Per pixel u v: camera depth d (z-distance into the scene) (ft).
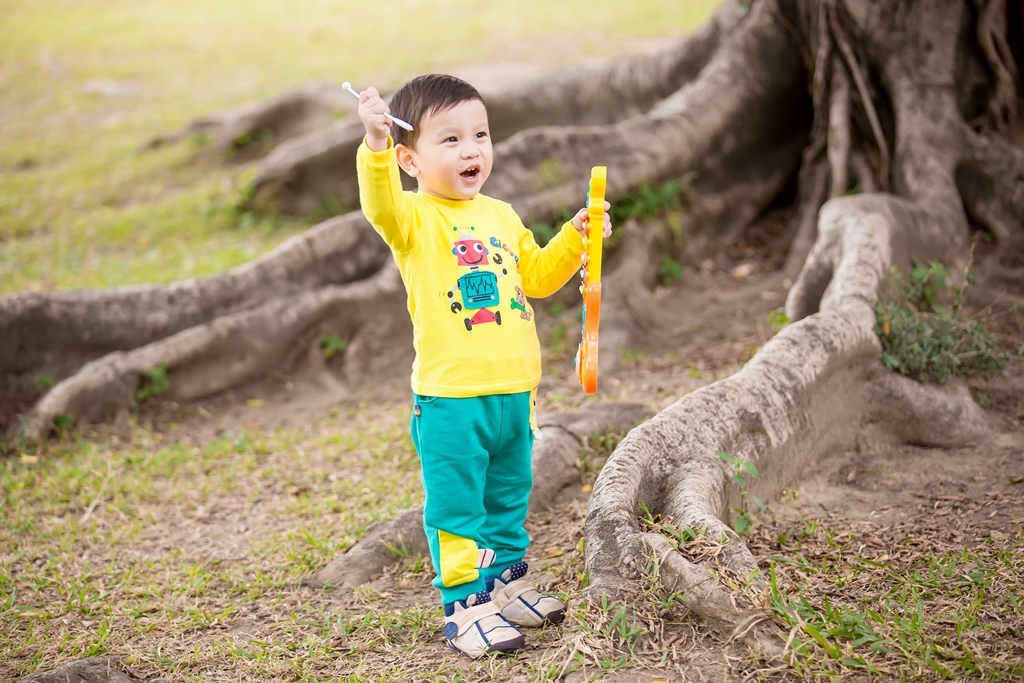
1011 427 17.11
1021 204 23.66
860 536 13.70
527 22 66.80
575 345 23.53
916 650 10.55
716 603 11.01
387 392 23.41
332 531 16.03
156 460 19.93
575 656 10.83
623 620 11.10
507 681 10.92
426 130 11.23
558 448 16.65
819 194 26.27
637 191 26.58
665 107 28.50
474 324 11.17
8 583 14.90
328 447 20.03
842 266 19.04
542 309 25.25
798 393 15.55
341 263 25.84
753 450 14.52
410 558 14.75
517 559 12.35
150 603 14.11
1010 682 9.95
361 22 71.97
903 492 15.17
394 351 24.81
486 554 11.71
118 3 85.76
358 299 24.70
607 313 24.06
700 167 27.96
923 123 24.40
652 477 13.38
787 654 10.48
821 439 16.10
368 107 10.45
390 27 69.41
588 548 12.14
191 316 24.58
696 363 21.62
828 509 14.84
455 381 11.10
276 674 11.66
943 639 10.81
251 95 54.49
